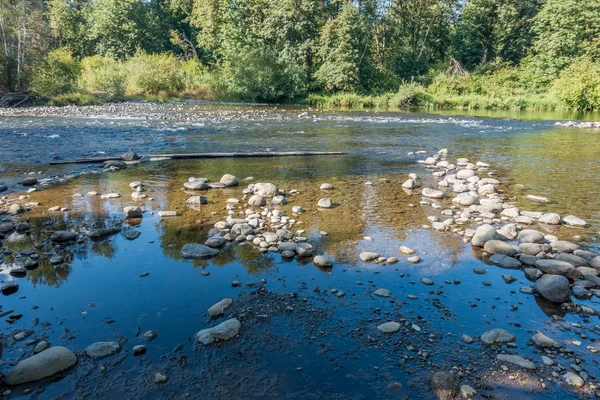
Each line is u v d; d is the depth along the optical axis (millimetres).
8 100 23734
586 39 36438
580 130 15945
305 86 33406
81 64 32000
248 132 14539
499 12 45500
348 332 2979
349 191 7078
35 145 10938
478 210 5953
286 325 3059
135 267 4020
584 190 7145
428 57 45812
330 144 12297
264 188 6625
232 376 2498
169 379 2459
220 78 33375
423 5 44469
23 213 5605
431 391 2383
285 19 35562
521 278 3871
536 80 36750
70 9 42469
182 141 12266
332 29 35375
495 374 2537
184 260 4199
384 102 32188
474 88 36188
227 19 36250
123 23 40188
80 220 5344
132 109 22391
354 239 4820
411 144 12461
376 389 2402
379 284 3736
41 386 2381
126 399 2289
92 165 8891
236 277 3844
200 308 3287
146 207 5961
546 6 37688
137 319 3113
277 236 4734
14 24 27859
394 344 2846
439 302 3422
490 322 3133
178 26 50688
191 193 6789
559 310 3309
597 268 3951
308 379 2484
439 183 7523
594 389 2404
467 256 4367
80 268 3990
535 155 10602
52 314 3166
